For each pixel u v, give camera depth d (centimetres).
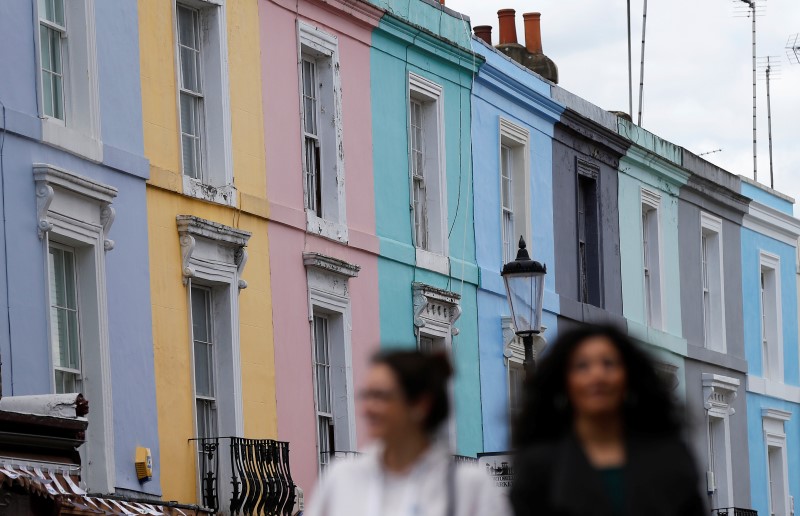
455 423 2897
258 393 2398
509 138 3162
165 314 2205
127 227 2134
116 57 2144
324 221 2592
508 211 3189
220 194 2341
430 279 2881
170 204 2236
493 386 3048
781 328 4300
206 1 2361
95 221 2058
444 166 2944
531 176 3216
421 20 2909
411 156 2889
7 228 1903
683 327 3812
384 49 2808
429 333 2858
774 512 4197
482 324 3034
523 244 2202
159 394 2177
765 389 4156
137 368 2130
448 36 2989
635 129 3647
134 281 2138
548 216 3278
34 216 1941
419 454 853
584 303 3384
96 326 2047
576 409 877
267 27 2505
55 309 2009
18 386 1888
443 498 840
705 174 3928
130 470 2095
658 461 859
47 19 2058
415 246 2856
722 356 3956
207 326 2344
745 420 4044
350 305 2650
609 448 871
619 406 874
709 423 3894
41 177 1944
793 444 4303
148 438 2142
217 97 2373
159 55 2245
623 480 856
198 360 2317
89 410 2038
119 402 2084
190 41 2367
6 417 1644
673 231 3806
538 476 861
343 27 2695
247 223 2406
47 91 2044
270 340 2441
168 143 2248
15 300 1902
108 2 2133
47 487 1680
